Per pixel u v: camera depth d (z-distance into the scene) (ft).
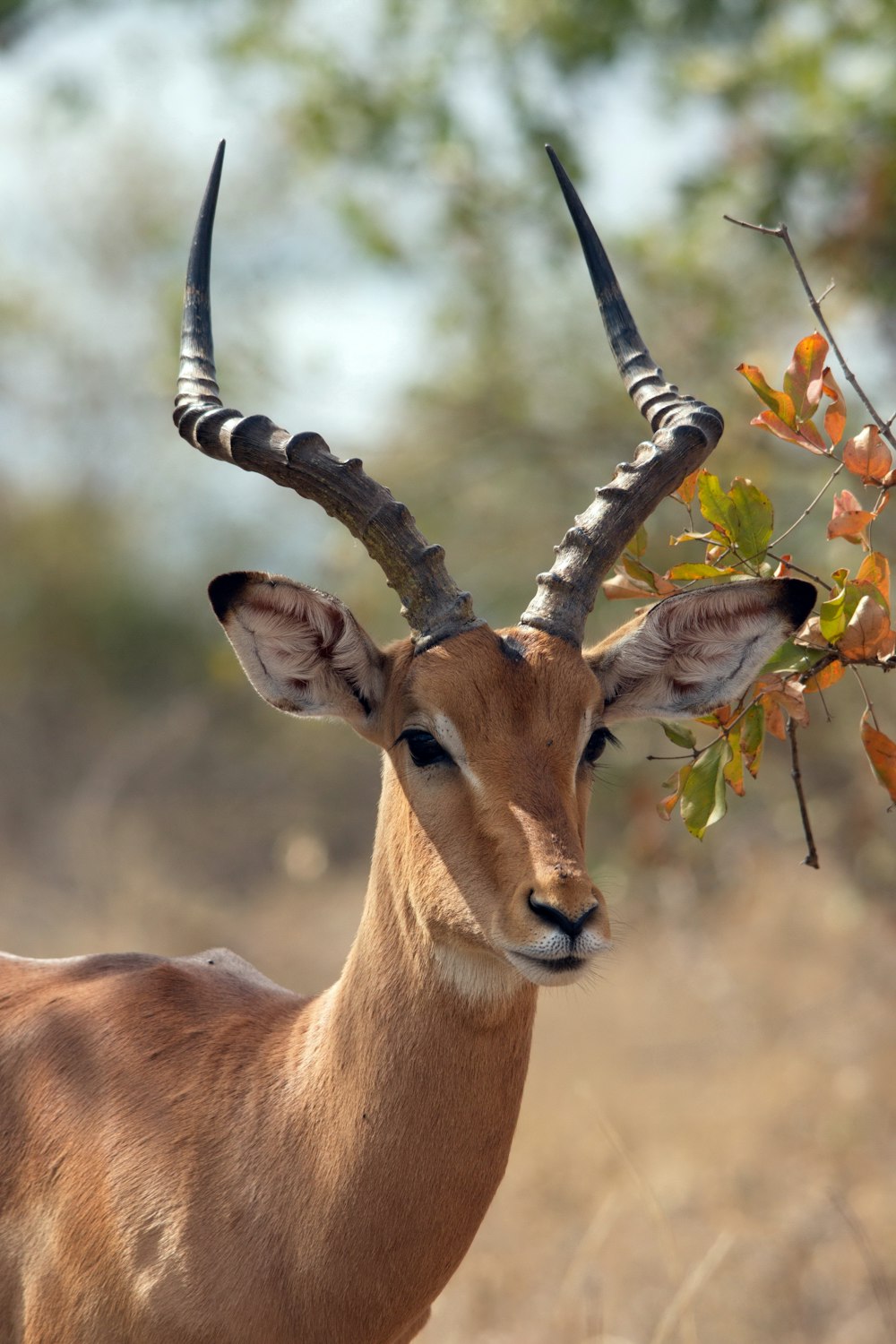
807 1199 39.34
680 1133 44.62
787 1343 33.47
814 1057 48.65
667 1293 35.42
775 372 45.55
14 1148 22.89
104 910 65.10
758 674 22.27
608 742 23.32
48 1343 21.83
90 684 98.89
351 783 89.61
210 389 23.41
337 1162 20.42
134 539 109.40
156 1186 21.16
